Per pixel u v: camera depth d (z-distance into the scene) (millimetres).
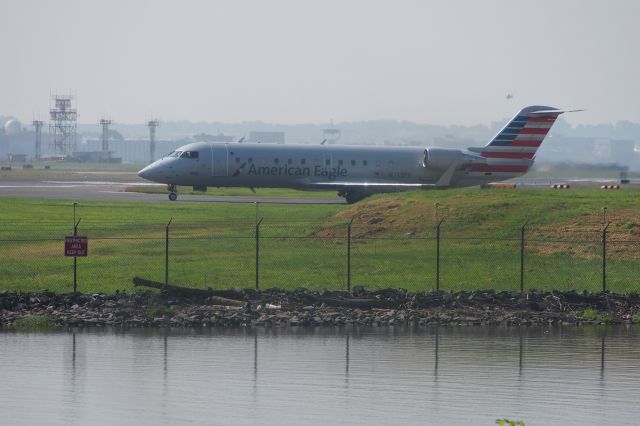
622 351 132125
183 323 148625
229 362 122938
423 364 123312
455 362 124562
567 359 126812
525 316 157875
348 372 118250
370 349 132250
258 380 113875
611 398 107438
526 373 118625
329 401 105375
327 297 163000
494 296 166375
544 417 100062
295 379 114750
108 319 150000
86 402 104250
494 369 120688
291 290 169000
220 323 149750
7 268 189500
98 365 120625
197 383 112312
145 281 162750
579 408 103375
